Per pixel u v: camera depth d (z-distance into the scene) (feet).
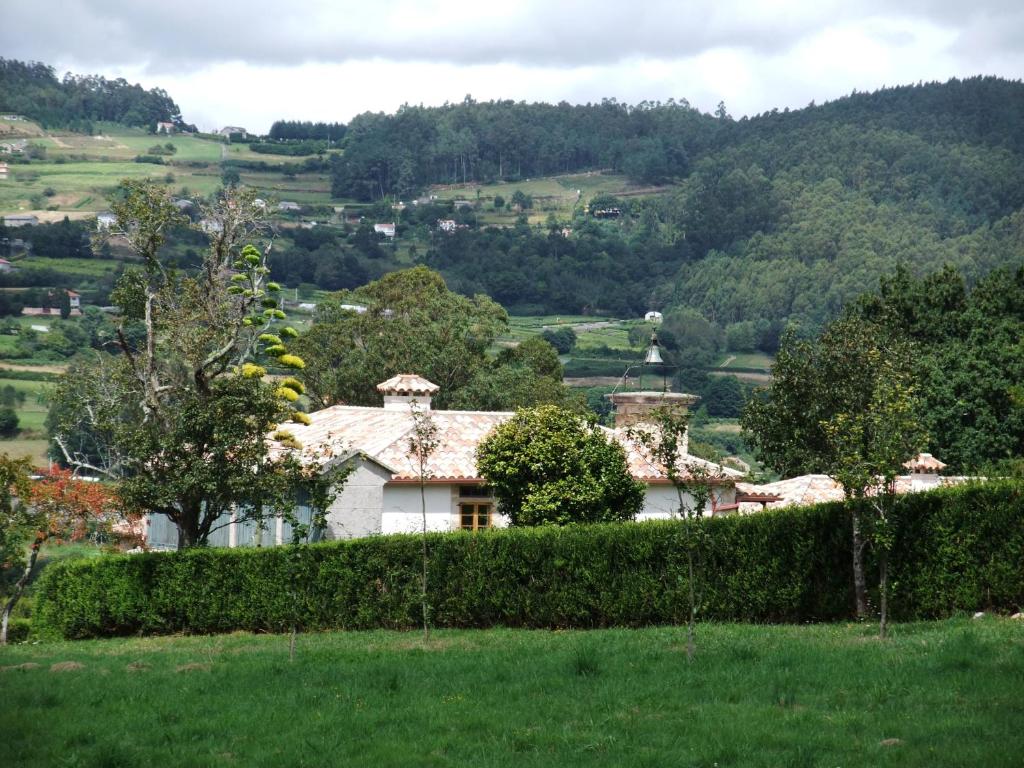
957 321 245.65
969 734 62.75
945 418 223.92
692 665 85.05
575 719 71.41
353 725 72.23
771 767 59.77
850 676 77.97
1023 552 106.32
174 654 111.04
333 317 328.70
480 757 64.08
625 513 152.05
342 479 139.54
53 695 84.84
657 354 193.77
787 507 116.98
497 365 325.83
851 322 134.72
